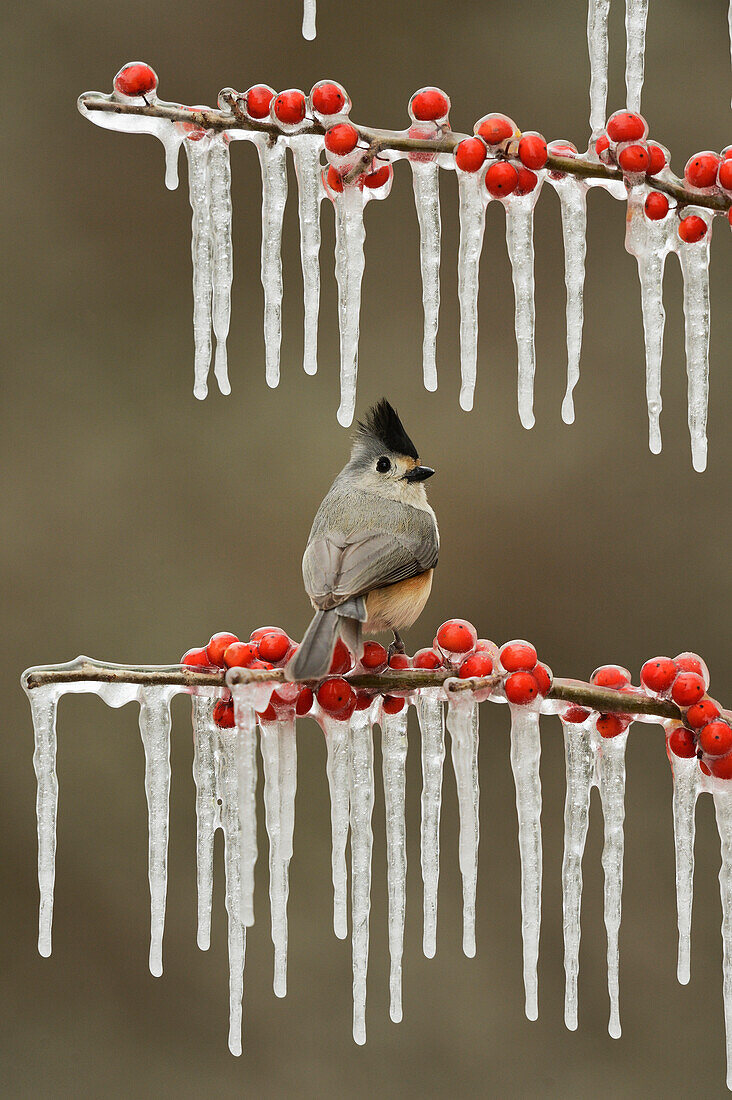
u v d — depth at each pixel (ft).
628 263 40.45
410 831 38.27
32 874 37.96
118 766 38.93
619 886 16.08
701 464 16.83
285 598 39.22
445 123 16.11
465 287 16.42
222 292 16.79
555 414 40.19
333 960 36.78
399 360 40.11
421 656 16.16
